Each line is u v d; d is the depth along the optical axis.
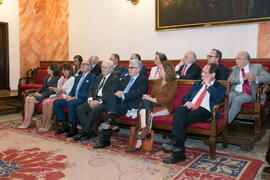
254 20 4.44
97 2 6.68
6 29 7.20
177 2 5.26
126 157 2.71
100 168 2.40
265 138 3.56
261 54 4.49
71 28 7.30
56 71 4.40
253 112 3.30
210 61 3.68
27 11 7.63
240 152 2.91
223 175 2.22
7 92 6.89
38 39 7.96
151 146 2.91
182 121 2.60
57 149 2.98
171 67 3.11
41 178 2.17
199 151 2.94
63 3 7.44
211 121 2.61
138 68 3.36
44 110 3.88
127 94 3.21
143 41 5.93
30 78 6.57
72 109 3.55
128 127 3.43
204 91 2.88
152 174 2.25
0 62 7.32
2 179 2.15
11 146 3.09
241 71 3.57
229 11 4.67
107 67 3.51
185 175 2.22
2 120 4.77
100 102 3.49
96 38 6.79
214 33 4.94
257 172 2.31
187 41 5.27
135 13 6.01
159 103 2.97
